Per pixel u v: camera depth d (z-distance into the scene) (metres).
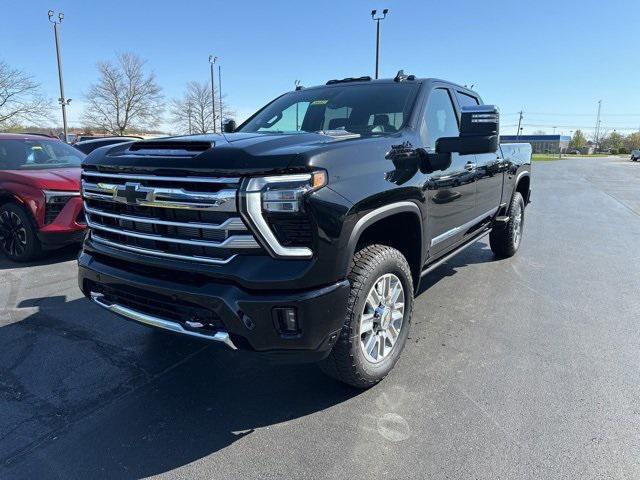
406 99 3.61
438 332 3.86
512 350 3.53
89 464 2.37
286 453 2.43
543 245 7.11
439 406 2.81
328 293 2.38
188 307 2.46
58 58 24.48
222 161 2.31
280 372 3.26
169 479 2.27
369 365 2.85
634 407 2.79
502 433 2.56
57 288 4.98
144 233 2.63
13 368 3.31
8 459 2.40
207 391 3.03
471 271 5.63
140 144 2.80
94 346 3.65
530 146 6.41
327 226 2.33
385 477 2.25
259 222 2.24
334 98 3.88
